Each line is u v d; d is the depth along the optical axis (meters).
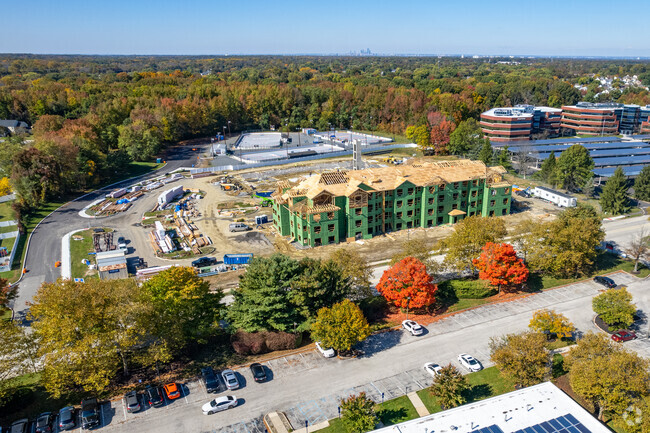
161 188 169.75
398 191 124.31
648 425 50.19
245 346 70.69
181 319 68.06
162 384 65.44
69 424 56.88
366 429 53.47
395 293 80.25
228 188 167.25
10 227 129.12
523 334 67.06
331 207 115.31
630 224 129.25
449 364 63.31
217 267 103.31
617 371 53.44
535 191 155.25
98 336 60.47
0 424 57.62
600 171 176.12
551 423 49.06
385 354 72.19
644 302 86.69
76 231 126.38
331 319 68.81
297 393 63.50
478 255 90.75
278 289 72.56
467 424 49.41
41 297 62.94
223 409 60.34
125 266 98.00
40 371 60.69
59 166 153.75
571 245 91.44
